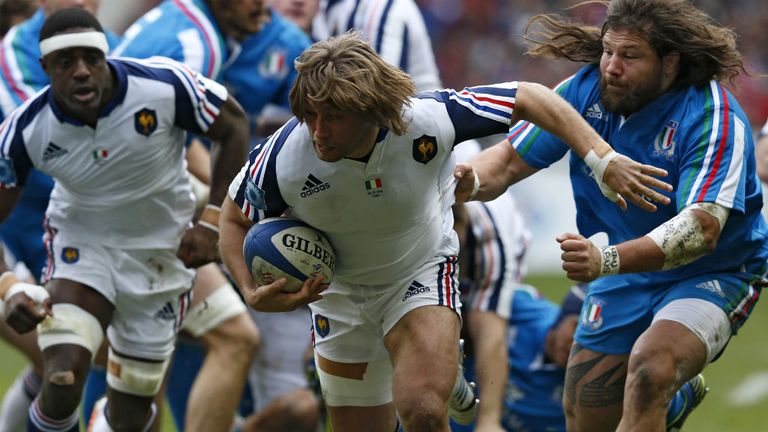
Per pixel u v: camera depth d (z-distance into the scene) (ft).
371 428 63.00
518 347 86.22
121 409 73.56
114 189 68.54
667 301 62.90
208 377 79.05
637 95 60.80
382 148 52.95
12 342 85.66
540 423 86.02
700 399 71.00
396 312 57.82
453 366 56.03
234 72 90.89
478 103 55.16
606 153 56.13
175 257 72.13
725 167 59.31
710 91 61.57
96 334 69.51
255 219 56.44
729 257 63.00
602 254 56.90
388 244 56.54
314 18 102.12
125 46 81.76
